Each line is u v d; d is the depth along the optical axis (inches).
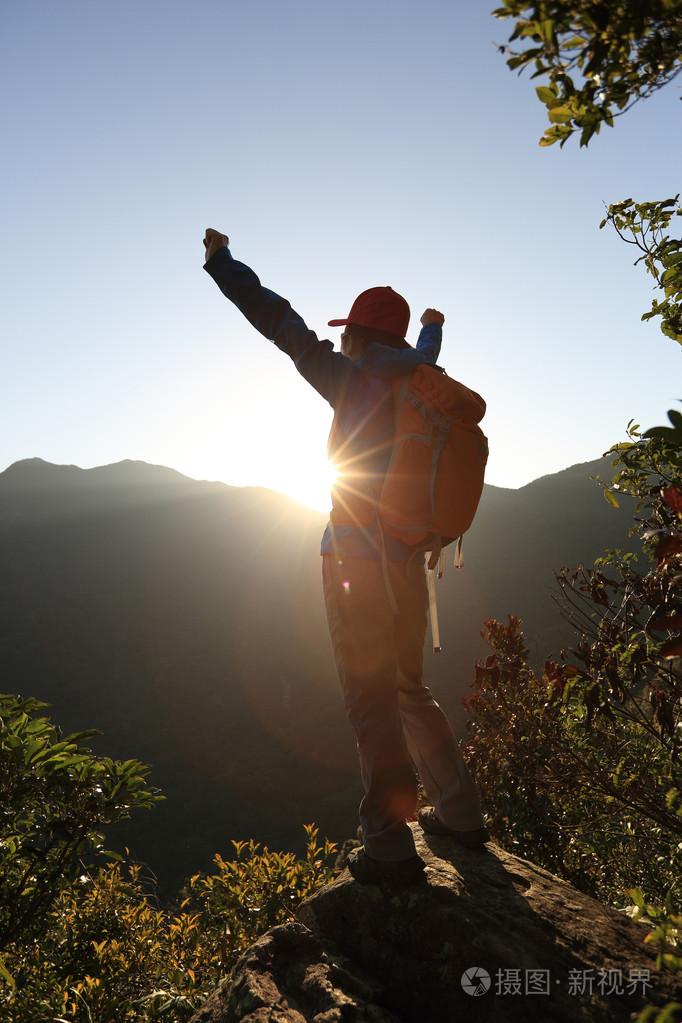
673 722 110.2
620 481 124.3
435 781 95.5
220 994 80.8
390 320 89.7
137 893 166.4
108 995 124.3
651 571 110.5
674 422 49.3
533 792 149.2
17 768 122.1
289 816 2145.7
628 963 73.7
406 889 84.7
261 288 84.4
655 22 51.9
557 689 121.2
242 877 158.7
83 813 124.5
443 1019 75.9
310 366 83.1
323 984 77.7
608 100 57.0
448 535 81.7
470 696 168.9
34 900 125.7
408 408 81.7
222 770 2389.3
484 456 82.9
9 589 3501.5
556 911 82.1
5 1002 108.2
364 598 82.4
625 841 140.3
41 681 2915.8
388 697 83.5
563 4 51.3
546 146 60.8
